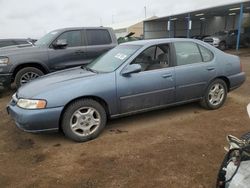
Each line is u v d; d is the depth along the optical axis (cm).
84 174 338
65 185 317
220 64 551
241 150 231
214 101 559
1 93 793
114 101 448
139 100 470
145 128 480
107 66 484
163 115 543
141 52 477
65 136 457
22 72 731
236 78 576
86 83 428
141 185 310
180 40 521
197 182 312
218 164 348
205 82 535
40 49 746
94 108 435
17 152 410
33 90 426
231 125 475
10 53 723
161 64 493
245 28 2631
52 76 487
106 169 346
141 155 378
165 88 489
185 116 532
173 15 3145
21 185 321
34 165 368
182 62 512
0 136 471
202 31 3909
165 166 347
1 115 584
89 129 436
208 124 484
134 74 462
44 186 317
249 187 224
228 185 239
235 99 641
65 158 383
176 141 418
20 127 418
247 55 1867
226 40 2417
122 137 445
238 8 2564
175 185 308
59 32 775
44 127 407
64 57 770
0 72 712
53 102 403
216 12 2942
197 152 380
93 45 812
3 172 353
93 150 402
